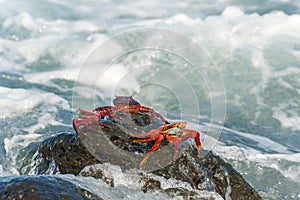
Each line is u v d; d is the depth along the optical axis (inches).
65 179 92.4
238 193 99.3
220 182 99.0
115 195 94.0
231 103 143.6
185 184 97.0
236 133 132.7
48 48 167.9
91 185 93.5
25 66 159.5
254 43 166.1
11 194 88.5
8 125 122.1
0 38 174.7
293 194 110.3
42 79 151.9
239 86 149.6
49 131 121.3
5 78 149.9
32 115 126.1
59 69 158.6
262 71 155.5
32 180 90.3
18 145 115.1
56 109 129.3
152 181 96.3
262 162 117.9
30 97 131.7
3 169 110.0
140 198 95.0
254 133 134.2
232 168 100.7
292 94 147.2
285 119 139.6
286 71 155.5
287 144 130.6
